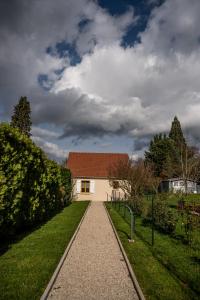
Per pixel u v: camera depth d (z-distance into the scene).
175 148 47.28
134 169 27.33
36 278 6.64
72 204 27.98
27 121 59.81
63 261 8.18
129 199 22.41
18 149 11.16
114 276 7.05
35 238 11.08
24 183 11.75
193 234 11.52
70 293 6.01
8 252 8.91
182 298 5.76
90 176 37.38
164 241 10.84
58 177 20.91
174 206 17.14
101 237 11.73
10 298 5.60
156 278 6.83
